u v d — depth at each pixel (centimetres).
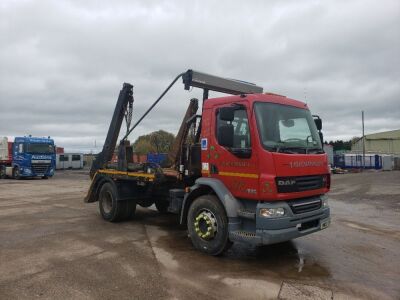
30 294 480
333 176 3550
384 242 786
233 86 831
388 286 529
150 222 962
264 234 571
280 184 578
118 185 945
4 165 2900
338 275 571
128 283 521
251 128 600
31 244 723
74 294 481
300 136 660
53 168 2800
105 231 848
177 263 613
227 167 636
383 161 5300
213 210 648
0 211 1127
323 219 657
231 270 585
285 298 481
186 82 770
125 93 988
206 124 684
